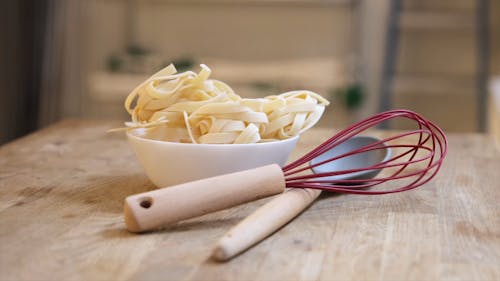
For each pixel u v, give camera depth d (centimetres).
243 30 250
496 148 103
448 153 98
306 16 248
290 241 62
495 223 67
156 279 55
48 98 233
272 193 67
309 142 104
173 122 74
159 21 251
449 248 61
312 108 76
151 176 75
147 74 247
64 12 234
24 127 229
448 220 68
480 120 230
